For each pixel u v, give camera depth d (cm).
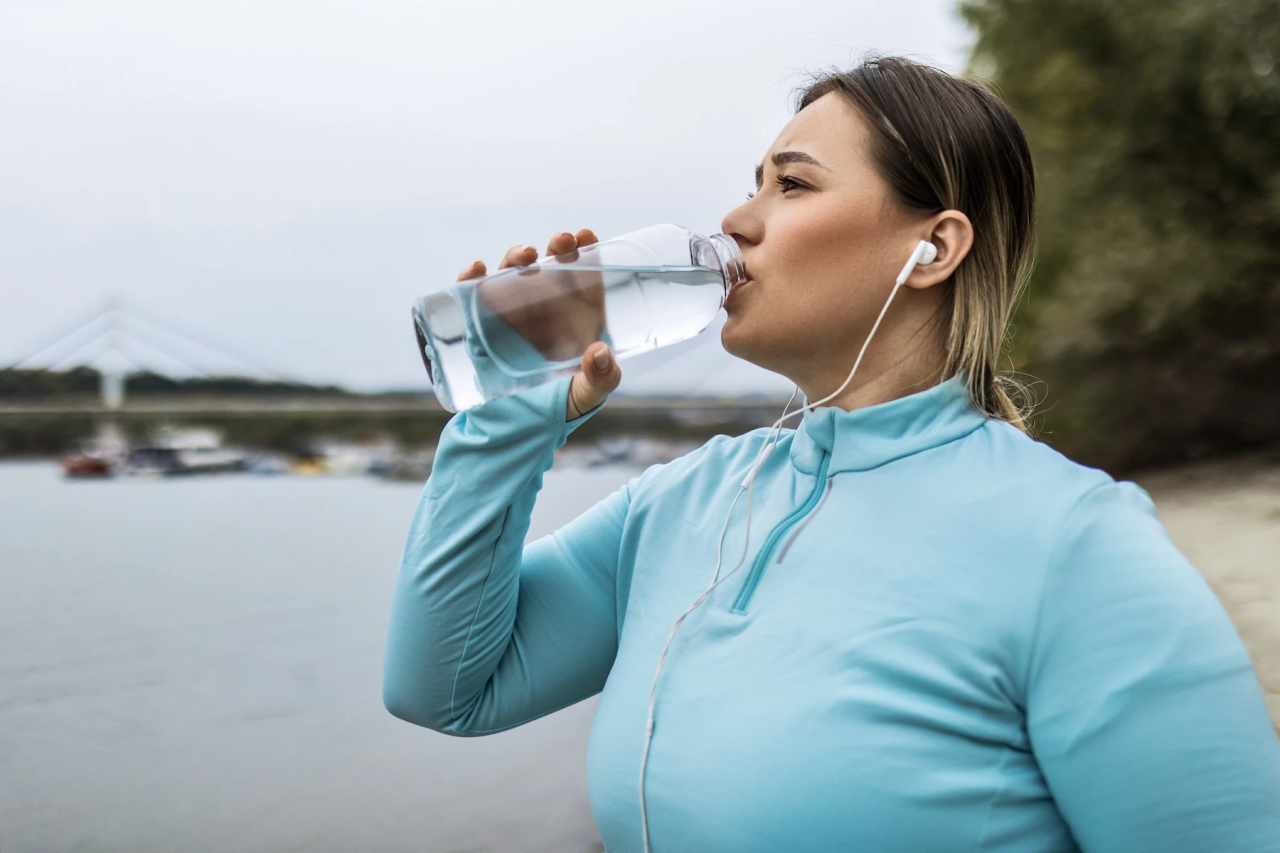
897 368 86
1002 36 1611
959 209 85
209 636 1170
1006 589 68
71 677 968
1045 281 1536
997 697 68
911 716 68
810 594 75
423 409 6956
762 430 98
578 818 532
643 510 98
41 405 6750
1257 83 1411
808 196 85
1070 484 71
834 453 84
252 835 548
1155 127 1484
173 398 6900
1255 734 63
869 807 67
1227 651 64
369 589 1530
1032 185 91
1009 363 101
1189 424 1627
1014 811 68
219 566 1836
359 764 665
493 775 616
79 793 636
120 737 764
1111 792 64
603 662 103
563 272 92
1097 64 1526
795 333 85
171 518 3025
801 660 72
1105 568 66
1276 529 1008
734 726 73
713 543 87
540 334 91
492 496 86
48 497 4128
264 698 876
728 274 87
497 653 94
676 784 74
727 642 78
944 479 76
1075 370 1602
